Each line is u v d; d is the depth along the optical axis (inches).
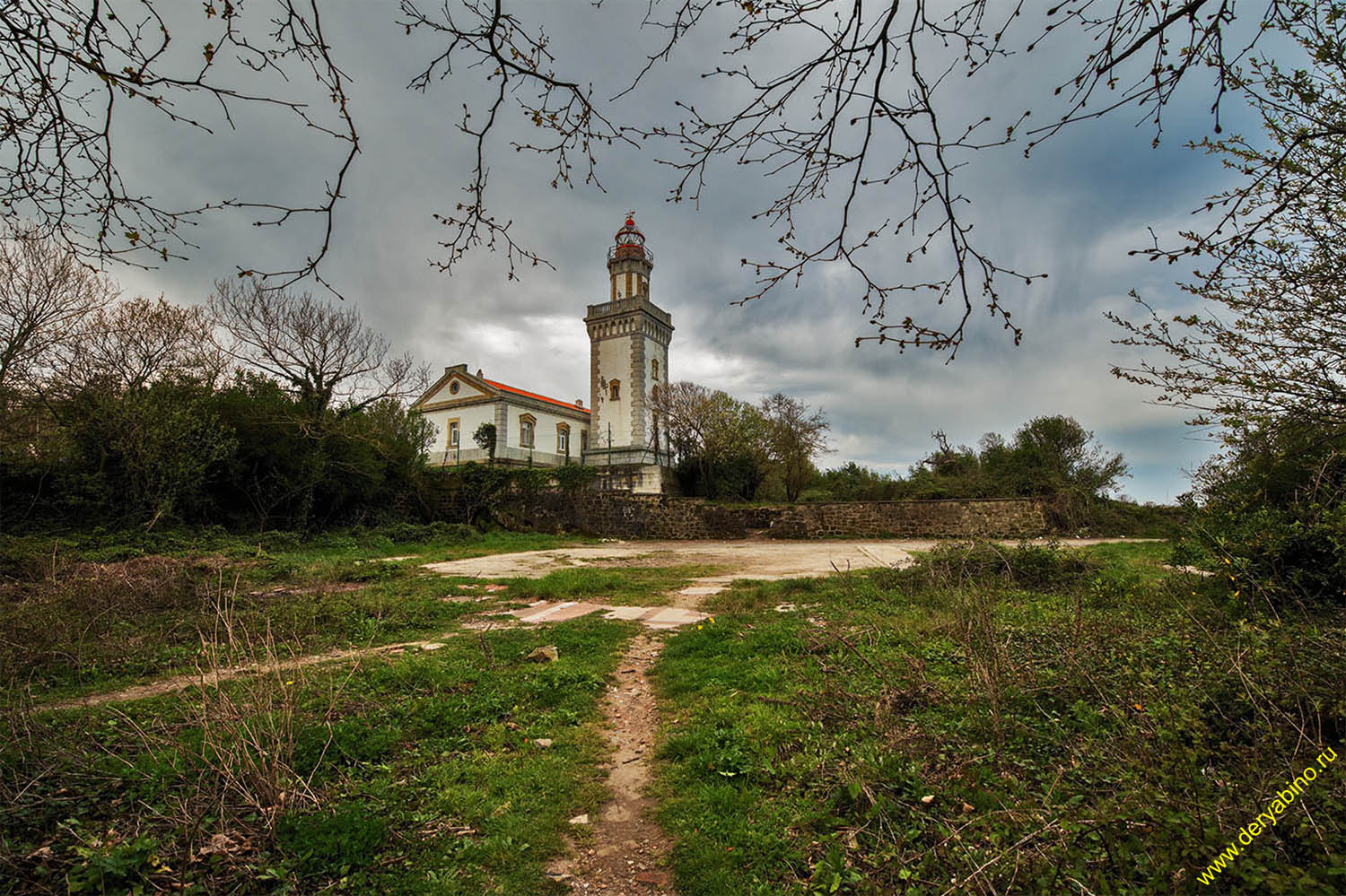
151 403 663.1
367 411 986.1
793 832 124.6
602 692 219.9
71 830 118.6
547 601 406.0
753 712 183.9
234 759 133.6
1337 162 115.8
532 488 1144.8
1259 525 249.1
